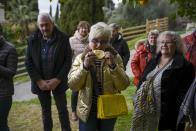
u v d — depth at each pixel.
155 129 4.89
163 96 4.71
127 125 7.68
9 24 24.83
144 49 6.96
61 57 6.24
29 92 12.97
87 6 22.78
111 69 4.60
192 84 4.42
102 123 4.74
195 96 4.36
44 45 6.23
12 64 5.64
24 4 30.16
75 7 22.84
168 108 4.73
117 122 7.88
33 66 6.27
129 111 8.73
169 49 4.70
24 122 8.30
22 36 23.86
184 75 4.66
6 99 5.63
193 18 5.47
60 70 6.25
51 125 6.49
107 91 4.67
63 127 6.48
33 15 27.34
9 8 28.25
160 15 29.92
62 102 6.39
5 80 5.62
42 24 6.07
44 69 6.24
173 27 27.47
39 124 8.12
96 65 4.65
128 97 10.41
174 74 4.66
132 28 26.67
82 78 4.56
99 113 4.60
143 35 26.08
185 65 4.67
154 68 4.86
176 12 5.50
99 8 23.09
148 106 4.81
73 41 7.50
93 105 4.68
